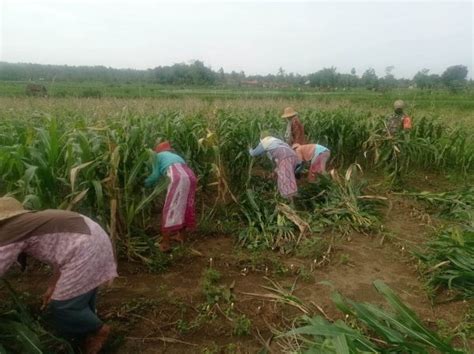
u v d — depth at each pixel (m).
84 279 2.69
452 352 2.54
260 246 4.97
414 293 4.11
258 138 7.11
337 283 4.26
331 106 11.30
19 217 2.57
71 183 3.58
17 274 4.07
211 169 5.84
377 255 4.97
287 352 3.04
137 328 3.39
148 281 4.14
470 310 3.76
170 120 6.68
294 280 4.29
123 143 4.64
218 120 6.95
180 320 3.46
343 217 5.98
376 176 9.05
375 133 9.34
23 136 4.61
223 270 4.43
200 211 6.05
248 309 3.72
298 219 5.51
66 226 2.67
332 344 2.53
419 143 9.21
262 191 6.69
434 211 6.63
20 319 2.90
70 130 4.73
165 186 4.46
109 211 4.46
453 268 4.32
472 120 12.35
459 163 9.34
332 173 6.80
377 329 2.69
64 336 3.07
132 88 36.59
